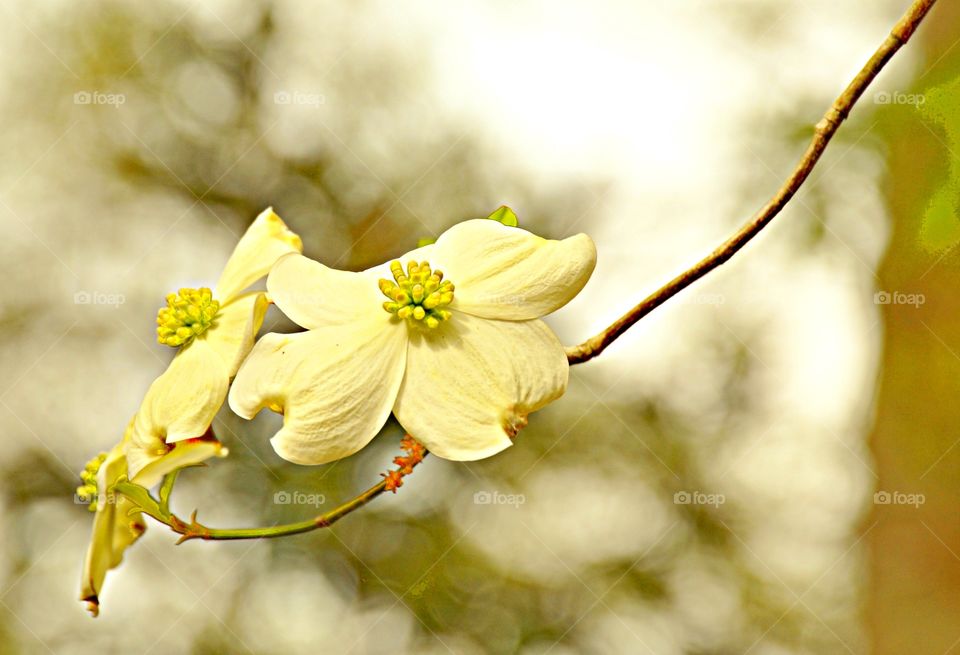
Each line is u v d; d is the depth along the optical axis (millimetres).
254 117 2010
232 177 1968
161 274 1900
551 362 920
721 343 1871
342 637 1768
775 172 1709
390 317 924
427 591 1800
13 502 1828
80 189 1957
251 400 918
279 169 1977
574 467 1908
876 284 1597
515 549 1879
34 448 1831
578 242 924
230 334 947
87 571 952
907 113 1476
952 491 1424
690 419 1946
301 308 925
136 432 941
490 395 919
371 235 1902
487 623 1839
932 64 1436
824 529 1854
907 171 1464
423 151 1928
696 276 934
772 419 1889
